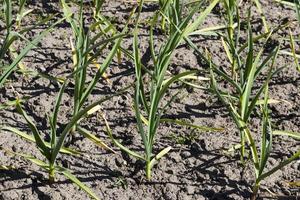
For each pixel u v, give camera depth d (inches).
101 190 116.8
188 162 122.8
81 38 118.8
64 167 121.3
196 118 133.1
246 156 123.9
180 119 132.7
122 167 121.6
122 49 132.0
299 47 153.4
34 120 132.2
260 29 160.2
